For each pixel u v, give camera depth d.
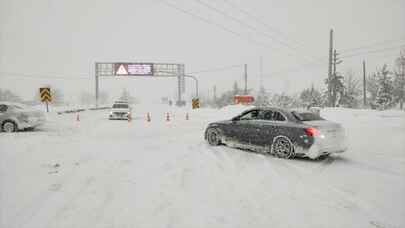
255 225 3.76
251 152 8.66
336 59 32.72
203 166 6.84
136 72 57.81
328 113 23.45
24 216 3.88
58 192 4.82
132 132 14.05
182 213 4.10
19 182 5.25
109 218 3.89
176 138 11.85
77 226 3.63
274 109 8.41
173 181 5.59
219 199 4.67
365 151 8.98
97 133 13.14
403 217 4.04
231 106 33.03
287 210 4.26
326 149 7.35
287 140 7.77
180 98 60.38
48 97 25.61
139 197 4.69
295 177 6.02
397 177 6.07
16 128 12.65
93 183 5.34
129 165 6.77
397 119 18.44
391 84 50.75
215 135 9.88
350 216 4.07
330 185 5.49
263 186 5.38
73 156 7.48
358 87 61.03
